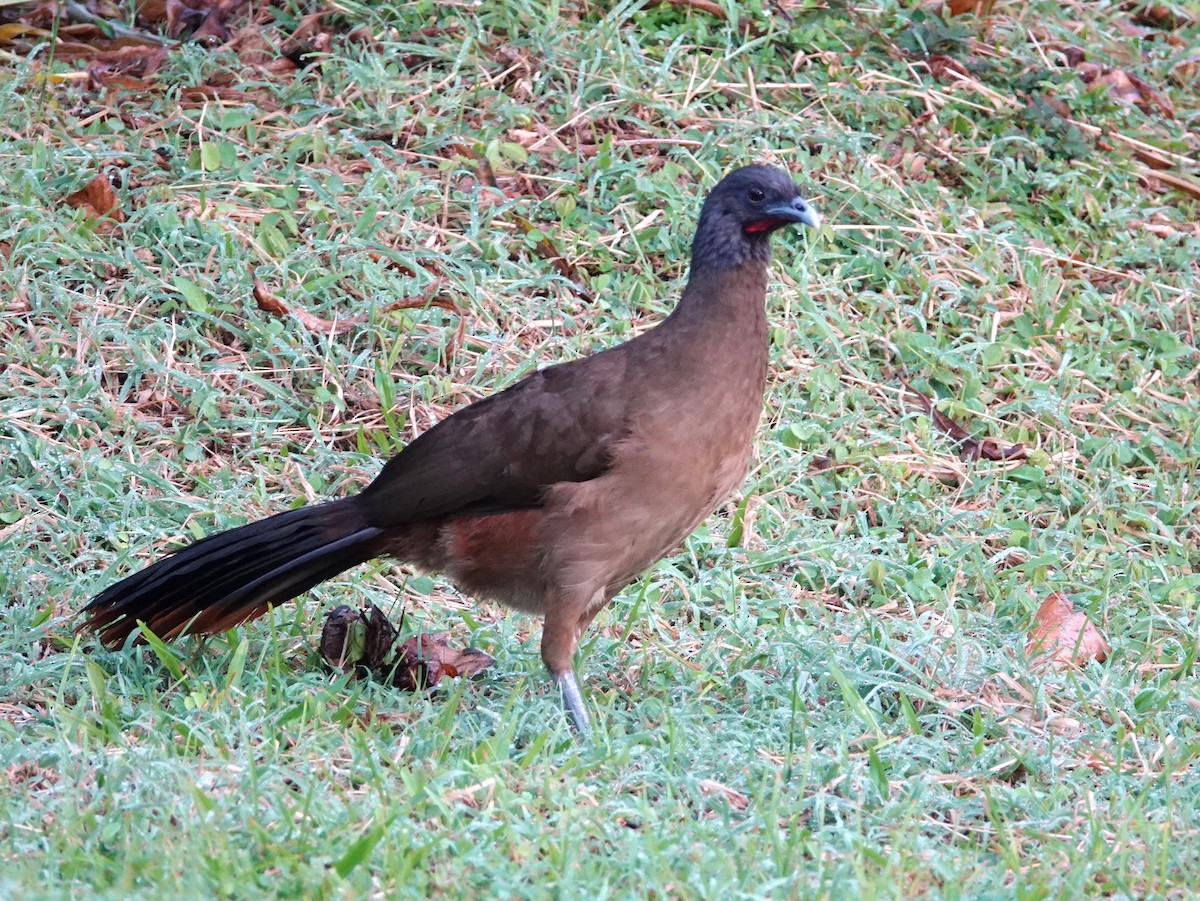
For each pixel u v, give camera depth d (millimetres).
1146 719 9359
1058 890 7254
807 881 7020
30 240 12438
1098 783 8594
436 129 14562
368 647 9398
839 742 8664
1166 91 17062
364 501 9234
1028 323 13609
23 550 10102
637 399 8859
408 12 15570
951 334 13516
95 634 9297
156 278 12391
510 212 13719
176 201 13211
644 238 13750
